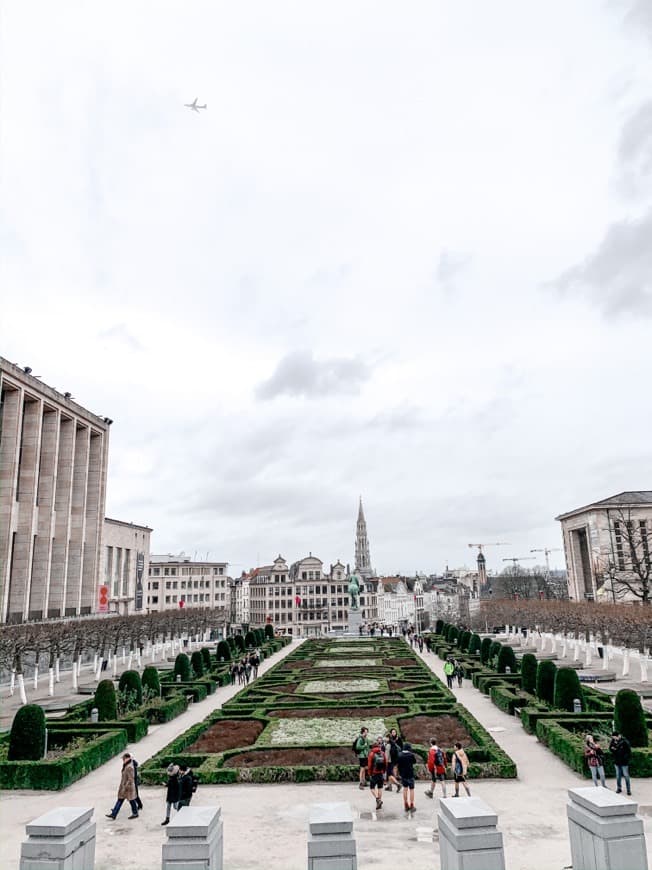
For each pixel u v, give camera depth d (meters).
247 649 86.06
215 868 15.31
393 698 43.78
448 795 23.02
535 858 17.11
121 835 19.66
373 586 189.25
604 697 38.50
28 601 78.81
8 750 28.31
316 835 14.74
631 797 21.97
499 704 42.41
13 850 18.77
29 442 81.69
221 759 27.33
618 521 108.81
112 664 73.44
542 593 181.50
